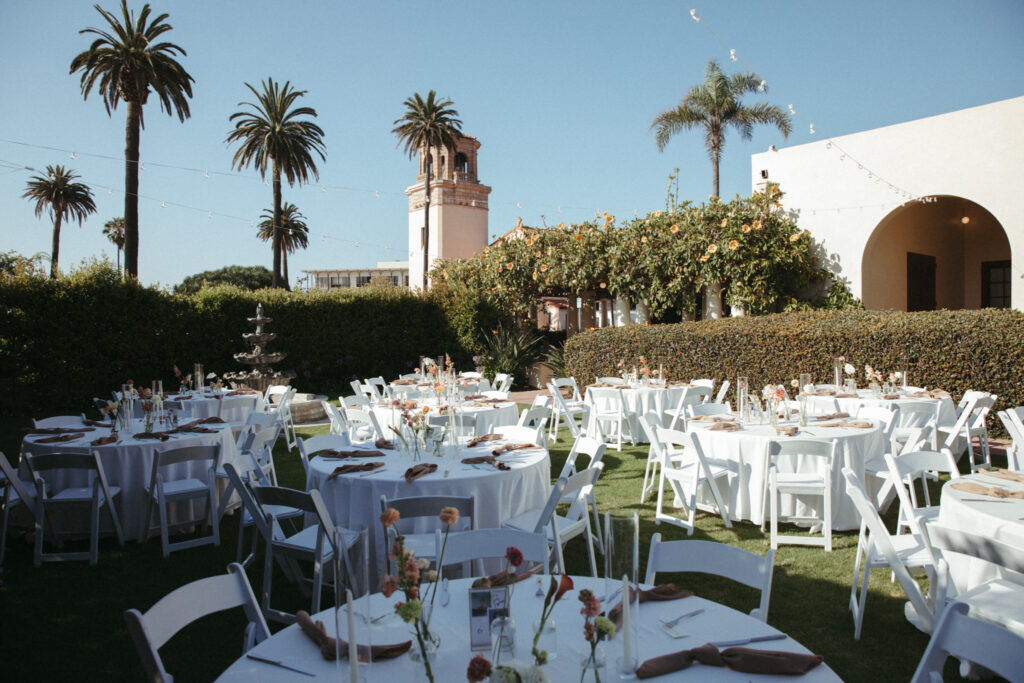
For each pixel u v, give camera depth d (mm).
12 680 3156
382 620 2207
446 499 3480
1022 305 10195
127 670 3262
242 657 1990
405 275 59562
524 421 6145
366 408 7465
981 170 10555
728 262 12047
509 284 15953
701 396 8789
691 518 5074
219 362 14383
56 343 12391
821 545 4773
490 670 1514
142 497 5188
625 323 14133
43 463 4652
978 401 7117
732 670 1832
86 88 15547
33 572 4543
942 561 2996
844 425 5430
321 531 3574
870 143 11734
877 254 12219
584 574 4391
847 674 3055
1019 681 1688
